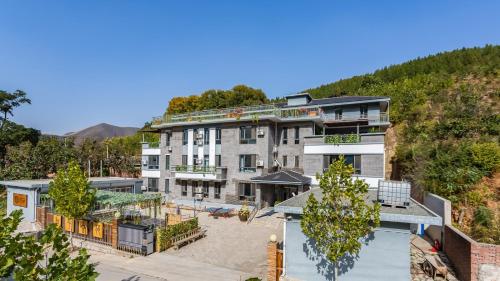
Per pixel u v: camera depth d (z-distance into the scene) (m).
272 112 29.12
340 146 25.05
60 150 43.97
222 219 24.95
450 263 13.61
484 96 37.06
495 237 14.43
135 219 21.23
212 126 32.22
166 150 36.72
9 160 41.91
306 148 26.52
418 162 22.92
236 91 64.12
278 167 29.64
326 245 10.28
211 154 32.03
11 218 5.47
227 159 30.98
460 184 18.36
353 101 32.69
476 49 61.75
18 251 5.12
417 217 10.18
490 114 27.11
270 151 29.30
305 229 10.45
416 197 21.69
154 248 17.33
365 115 32.75
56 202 16.88
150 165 38.84
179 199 33.44
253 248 17.92
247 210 24.75
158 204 21.95
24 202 23.16
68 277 5.35
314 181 25.80
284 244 12.11
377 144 23.80
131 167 48.91
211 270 14.52
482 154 19.19
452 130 25.97
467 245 11.52
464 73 48.12
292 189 28.84
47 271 5.37
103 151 48.28
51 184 17.38
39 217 21.98
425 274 12.61
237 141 30.52
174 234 18.31
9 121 51.12
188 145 33.78
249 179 28.92
